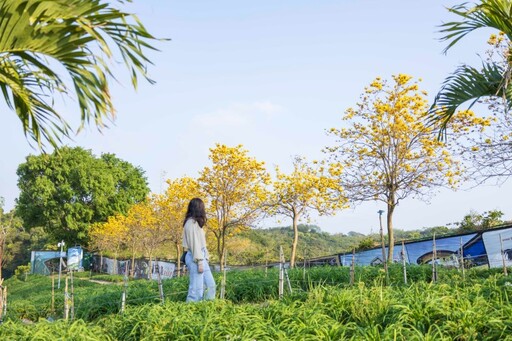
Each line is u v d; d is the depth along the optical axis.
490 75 7.61
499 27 6.43
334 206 21.89
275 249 41.47
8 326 6.41
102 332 6.02
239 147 22.67
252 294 10.51
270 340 4.70
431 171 19.11
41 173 55.41
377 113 19.72
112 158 62.28
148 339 5.12
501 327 4.53
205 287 8.19
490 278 7.51
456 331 4.63
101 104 4.26
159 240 35.25
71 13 4.00
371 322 5.31
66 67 4.27
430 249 16.25
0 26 3.97
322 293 6.51
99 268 52.19
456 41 7.02
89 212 54.59
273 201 23.27
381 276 10.70
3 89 4.98
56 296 14.73
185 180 28.81
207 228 24.94
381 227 9.48
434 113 8.27
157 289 12.05
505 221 20.88
